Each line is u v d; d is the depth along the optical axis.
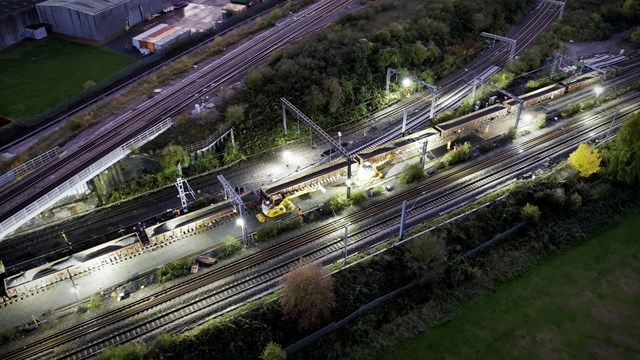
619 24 140.25
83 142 81.44
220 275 66.81
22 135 87.69
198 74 102.88
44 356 57.41
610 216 77.69
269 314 60.72
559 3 134.75
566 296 65.75
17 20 124.19
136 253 70.12
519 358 58.44
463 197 79.88
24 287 63.69
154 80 101.00
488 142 92.62
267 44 114.56
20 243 72.56
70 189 70.06
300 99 97.12
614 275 68.69
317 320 60.41
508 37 132.75
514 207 76.38
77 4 125.56
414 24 122.50
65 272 65.50
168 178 83.19
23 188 70.69
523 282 67.69
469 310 63.97
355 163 83.38
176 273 66.62
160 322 60.84
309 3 137.62
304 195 80.94
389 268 67.69
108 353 55.16
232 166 87.94
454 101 105.69
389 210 77.31
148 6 137.38
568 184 80.25
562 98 106.25
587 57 123.12
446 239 71.25
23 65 115.12
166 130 86.00
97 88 100.56
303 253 70.06
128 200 80.19
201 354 57.09
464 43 125.38
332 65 103.62
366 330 61.59
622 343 60.09
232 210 75.69
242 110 90.94
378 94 105.12
